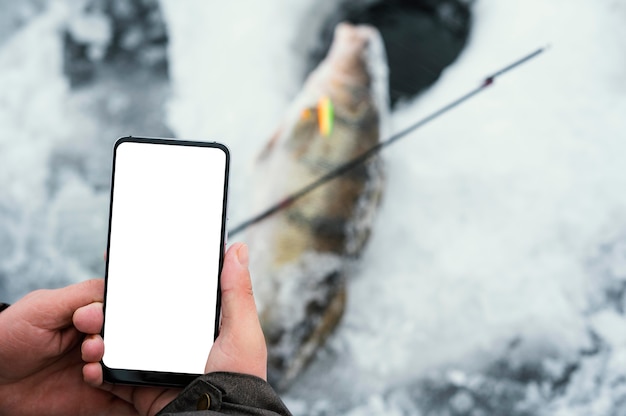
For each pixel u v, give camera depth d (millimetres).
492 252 1224
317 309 1234
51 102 1302
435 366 1217
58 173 1295
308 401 1228
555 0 1234
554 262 1213
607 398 1180
